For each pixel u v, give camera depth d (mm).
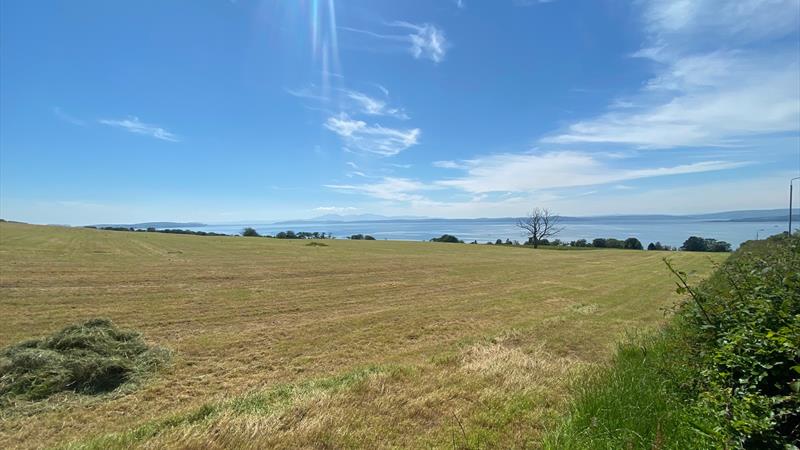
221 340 8047
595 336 8531
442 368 5703
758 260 5727
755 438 2582
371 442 3539
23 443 4062
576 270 23781
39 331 8320
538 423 3934
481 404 4352
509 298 13766
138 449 3326
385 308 11789
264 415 3920
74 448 3561
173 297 12547
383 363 6668
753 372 2934
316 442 3484
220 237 52094
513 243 66938
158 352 6980
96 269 17688
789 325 3004
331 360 7012
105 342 6824
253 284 15742
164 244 35562
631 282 18469
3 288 12680
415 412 4137
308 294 13938
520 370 5598
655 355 5059
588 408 3656
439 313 11102
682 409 3371
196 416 4148
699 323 4309
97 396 5188
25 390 5074
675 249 52938
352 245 43719
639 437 3094
